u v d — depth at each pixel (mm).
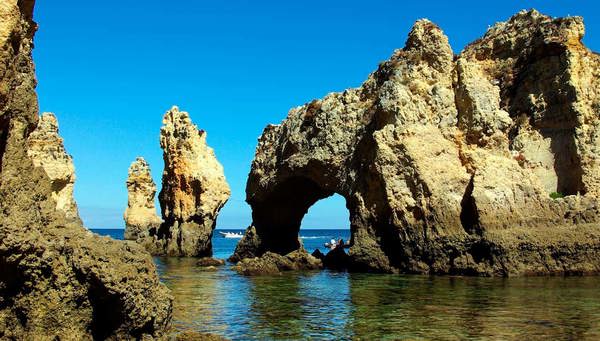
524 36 40875
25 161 11922
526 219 33625
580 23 37375
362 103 42781
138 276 12453
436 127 37500
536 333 16812
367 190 37656
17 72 12047
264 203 50469
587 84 36562
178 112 61281
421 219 34750
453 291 25859
